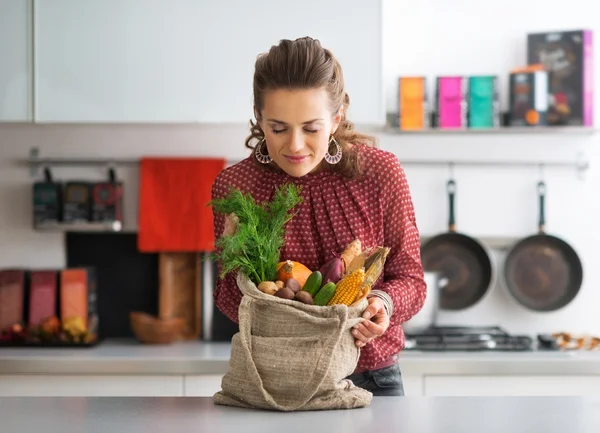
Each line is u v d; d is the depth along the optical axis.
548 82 3.57
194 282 3.71
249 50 3.29
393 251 2.05
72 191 3.60
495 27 3.68
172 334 3.50
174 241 3.59
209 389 3.12
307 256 2.02
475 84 3.51
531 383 3.11
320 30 3.28
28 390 3.11
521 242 3.66
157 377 3.11
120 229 3.63
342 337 1.71
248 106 3.30
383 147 3.69
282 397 1.72
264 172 2.03
